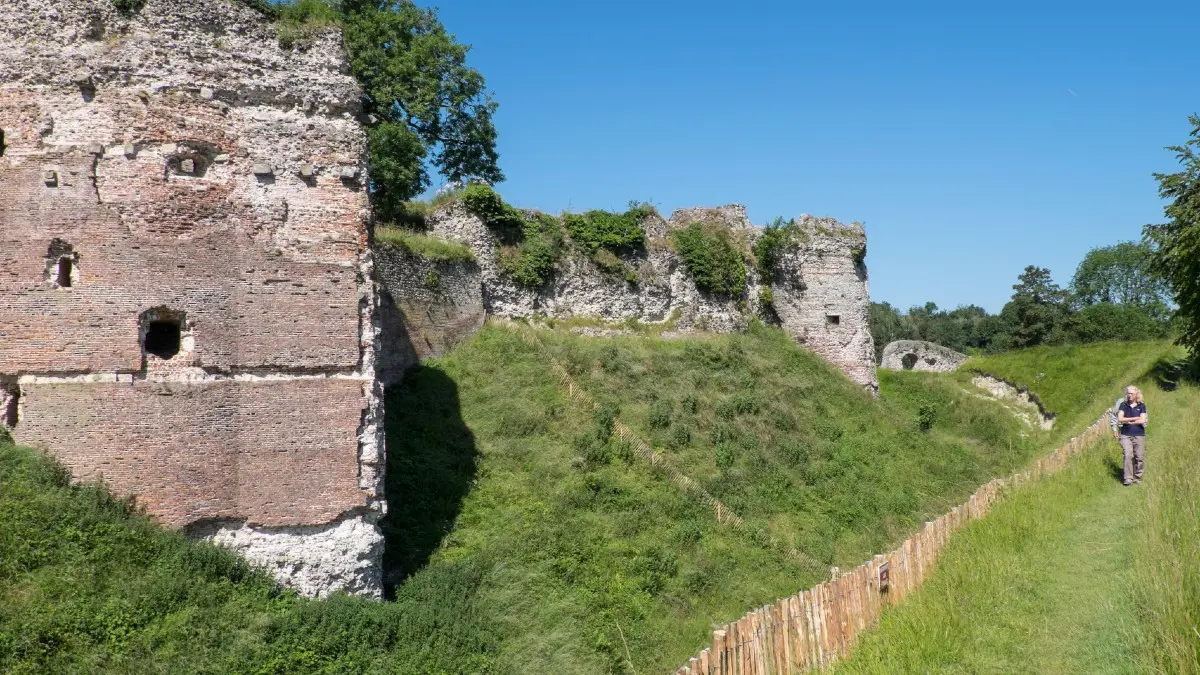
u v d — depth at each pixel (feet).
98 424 45.21
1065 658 36.42
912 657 37.37
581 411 80.07
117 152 47.34
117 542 43.14
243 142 50.39
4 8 47.52
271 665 41.06
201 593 43.27
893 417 108.06
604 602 54.54
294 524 48.32
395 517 59.77
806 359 113.70
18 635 36.99
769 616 36.63
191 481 46.42
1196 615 33.58
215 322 48.14
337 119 53.31
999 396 136.36
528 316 102.37
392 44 116.16
